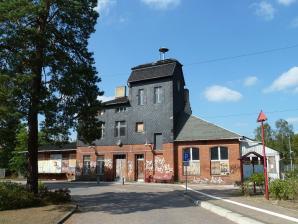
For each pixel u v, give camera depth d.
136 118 43.84
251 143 38.91
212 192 27.02
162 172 41.03
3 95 16.75
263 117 20.89
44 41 18.88
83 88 20.62
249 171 37.69
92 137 21.69
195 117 41.53
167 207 19.34
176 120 42.31
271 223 12.22
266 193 20.64
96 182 41.66
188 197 24.02
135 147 43.31
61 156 50.09
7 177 52.81
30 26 18.97
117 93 47.84
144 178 42.06
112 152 44.84
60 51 19.89
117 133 45.09
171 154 40.66
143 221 14.60
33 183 19.84
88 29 21.30
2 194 17.73
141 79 43.91
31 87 18.62
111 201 22.17
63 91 19.67
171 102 41.88
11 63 18.08
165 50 44.88
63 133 20.22
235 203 18.98
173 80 42.62
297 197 20.14
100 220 15.04
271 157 39.41
